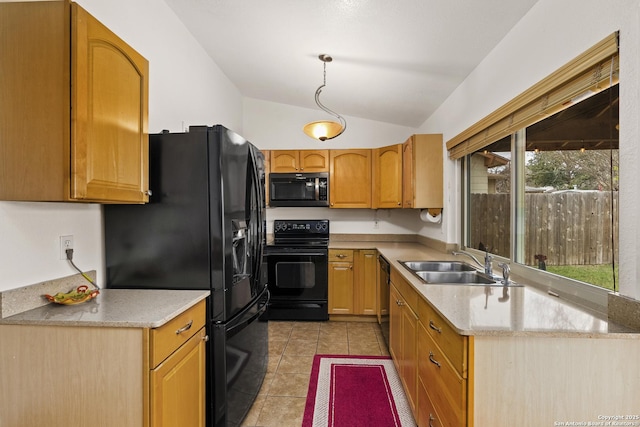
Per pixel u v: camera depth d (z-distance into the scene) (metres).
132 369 1.17
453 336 1.19
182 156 1.66
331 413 1.94
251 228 2.02
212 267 1.65
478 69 2.21
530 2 1.55
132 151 1.42
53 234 1.41
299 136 4.05
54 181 1.12
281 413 1.94
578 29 1.29
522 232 1.89
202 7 2.20
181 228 1.66
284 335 3.14
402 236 4.00
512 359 1.10
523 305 1.37
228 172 1.71
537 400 1.10
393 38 2.05
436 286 1.70
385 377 2.35
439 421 1.35
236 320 1.76
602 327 1.11
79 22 1.11
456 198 2.87
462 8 1.65
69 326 1.17
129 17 1.82
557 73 1.38
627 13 1.08
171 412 1.28
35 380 1.19
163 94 2.17
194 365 1.49
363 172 3.71
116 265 1.69
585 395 1.08
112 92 1.29
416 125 3.81
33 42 1.11
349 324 3.46
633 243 1.11
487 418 1.11
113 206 1.69
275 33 2.35
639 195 1.08
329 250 3.53
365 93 3.10
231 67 3.14
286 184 3.71
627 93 1.10
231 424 1.71
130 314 1.25
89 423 1.18
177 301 1.43
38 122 1.12
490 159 2.33
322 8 1.91
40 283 1.34
